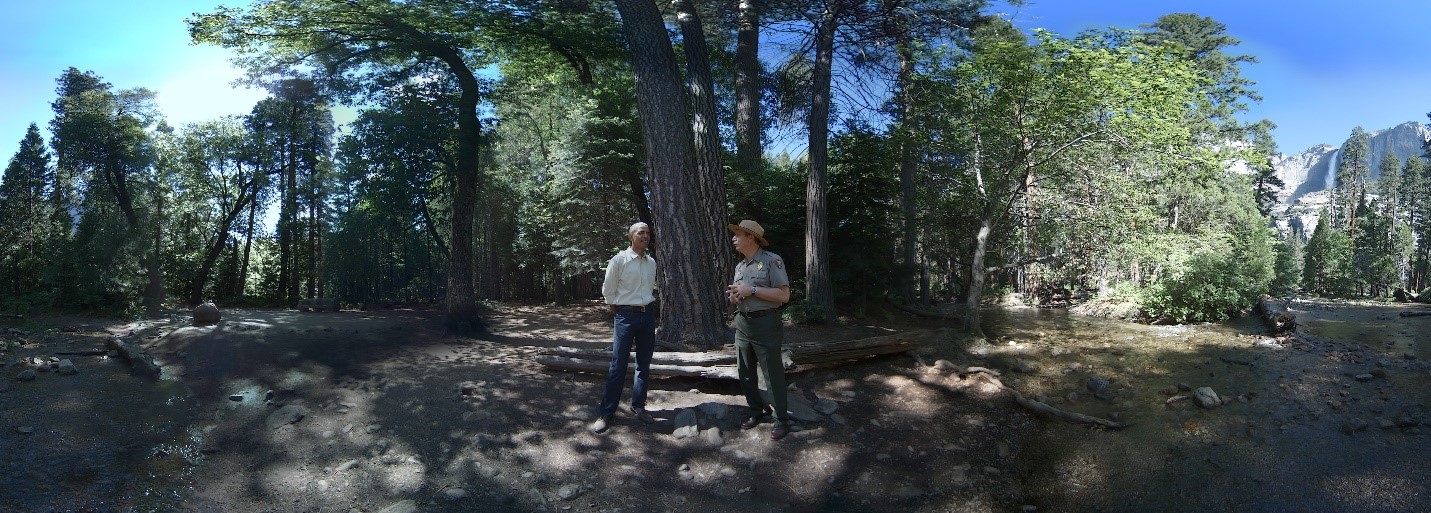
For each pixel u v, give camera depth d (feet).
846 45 48.67
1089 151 36.29
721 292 28.02
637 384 17.54
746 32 50.01
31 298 36.76
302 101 44.70
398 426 16.19
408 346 26.50
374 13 37.93
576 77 62.75
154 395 17.75
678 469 14.58
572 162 52.47
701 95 30.42
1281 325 33.65
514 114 49.42
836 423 17.43
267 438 15.12
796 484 14.06
